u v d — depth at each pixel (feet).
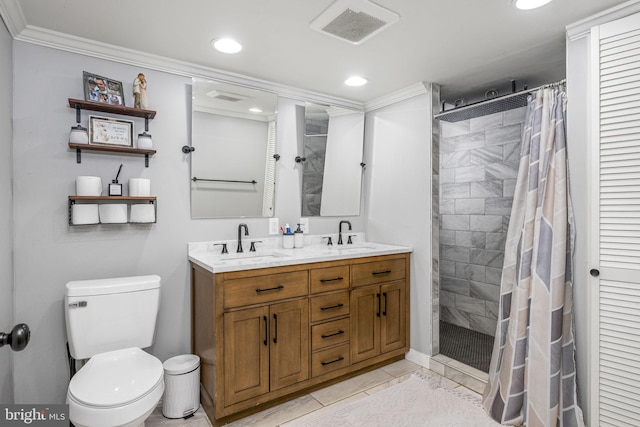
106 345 6.11
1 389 5.39
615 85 5.54
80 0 5.31
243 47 6.93
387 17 5.84
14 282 6.06
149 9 5.58
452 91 9.59
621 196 5.48
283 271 6.96
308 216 9.73
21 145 6.12
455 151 11.78
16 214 6.07
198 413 6.83
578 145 6.06
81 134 6.36
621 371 5.47
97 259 6.79
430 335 8.82
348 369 7.96
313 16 5.82
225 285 6.29
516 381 6.44
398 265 8.98
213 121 8.04
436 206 8.95
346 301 7.93
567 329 6.06
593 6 5.55
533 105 6.91
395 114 9.81
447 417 6.70
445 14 5.76
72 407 4.69
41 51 6.30
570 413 5.87
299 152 9.51
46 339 6.34
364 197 10.87
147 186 7.04
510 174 10.30
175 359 7.13
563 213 6.12
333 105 10.05
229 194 8.32
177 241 7.67
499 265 10.55
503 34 6.44
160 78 7.47
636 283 5.34
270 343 6.81
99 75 6.82
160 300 7.45
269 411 6.89
